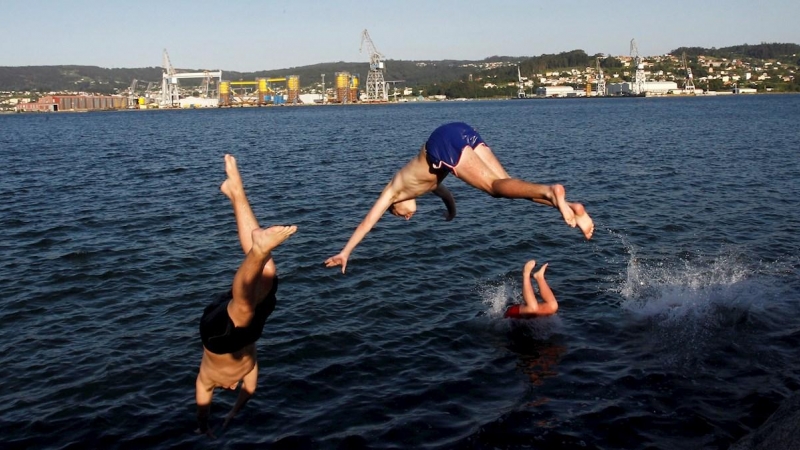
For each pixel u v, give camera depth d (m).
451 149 6.47
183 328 11.22
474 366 9.58
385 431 7.87
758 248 15.69
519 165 33.50
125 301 12.58
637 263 14.68
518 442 7.61
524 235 17.31
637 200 22.25
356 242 6.58
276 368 9.53
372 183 27.22
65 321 11.56
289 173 30.95
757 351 9.78
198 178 29.64
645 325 10.97
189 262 15.16
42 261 15.30
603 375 9.20
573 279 13.61
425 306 12.09
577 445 7.52
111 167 34.97
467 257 15.37
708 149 38.59
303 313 11.69
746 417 7.96
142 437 7.89
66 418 8.30
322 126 79.56
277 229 4.22
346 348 10.20
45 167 35.50
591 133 55.59
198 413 5.70
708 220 18.80
